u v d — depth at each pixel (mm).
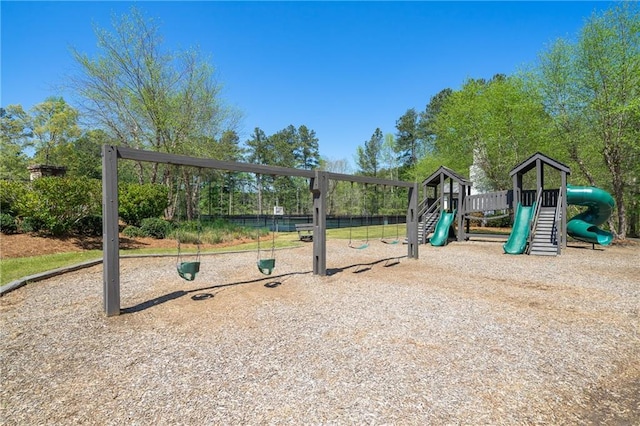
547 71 14016
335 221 29109
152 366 2734
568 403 2277
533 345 3234
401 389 2406
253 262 8000
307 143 45812
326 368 2721
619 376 2670
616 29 11938
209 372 2639
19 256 7188
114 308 3945
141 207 12234
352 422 2020
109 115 16500
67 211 8750
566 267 7746
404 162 43250
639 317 4129
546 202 12625
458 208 14359
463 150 20578
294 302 4629
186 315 4016
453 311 4277
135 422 2008
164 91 16500
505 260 8812
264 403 2217
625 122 12281
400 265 7859
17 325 3631
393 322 3846
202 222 14633
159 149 17125
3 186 8930
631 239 13844
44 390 2365
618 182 13289
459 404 2230
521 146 17938
